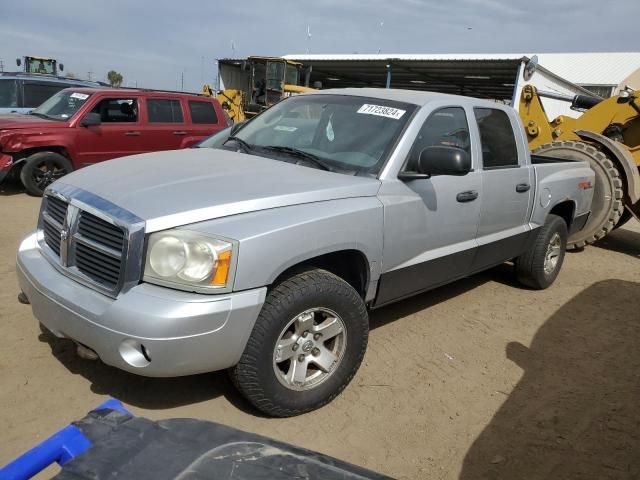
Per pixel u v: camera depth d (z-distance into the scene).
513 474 2.90
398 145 3.69
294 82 19.88
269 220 2.87
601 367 4.20
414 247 3.79
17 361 3.46
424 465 2.91
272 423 3.11
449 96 4.35
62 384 3.26
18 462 1.36
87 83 12.82
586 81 35.53
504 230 4.88
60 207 3.20
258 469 1.31
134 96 9.66
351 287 3.25
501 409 3.49
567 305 5.48
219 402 3.26
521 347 4.41
